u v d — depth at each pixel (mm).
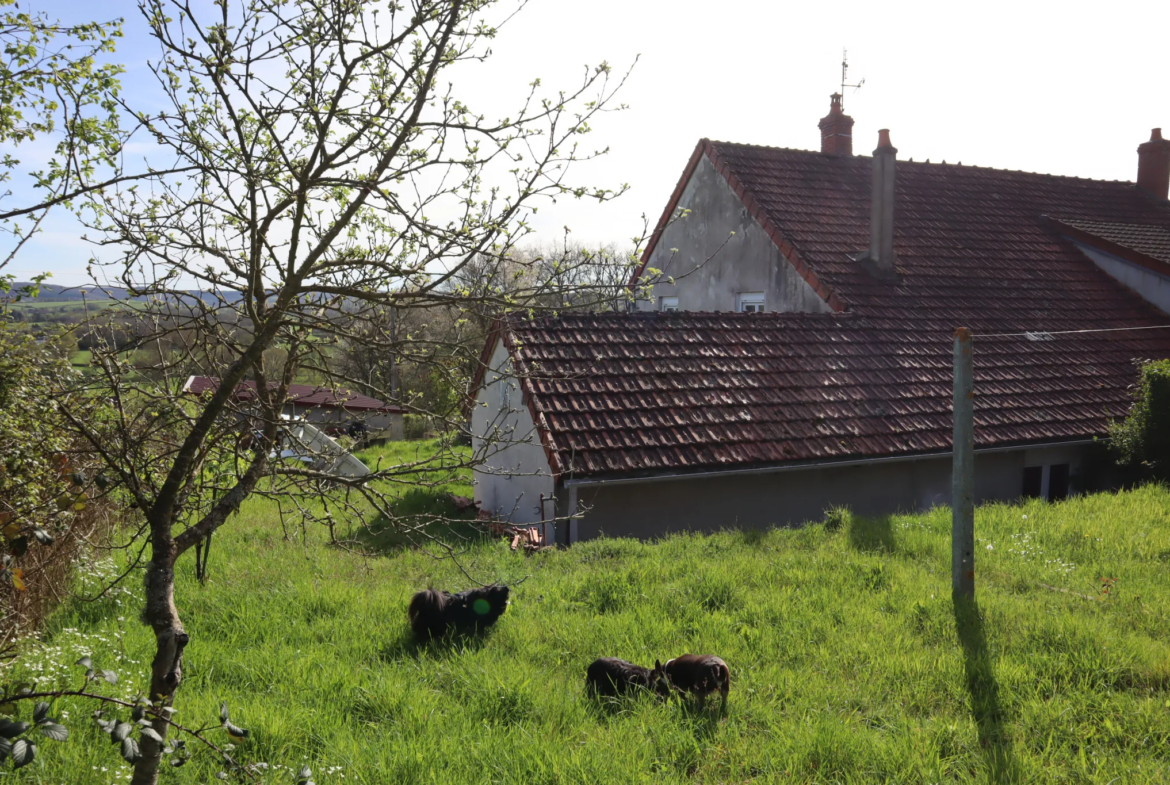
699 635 6699
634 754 4727
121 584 7836
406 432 30312
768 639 6547
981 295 17625
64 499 4211
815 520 13398
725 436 12789
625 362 13680
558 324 14016
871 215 18078
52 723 2615
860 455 13117
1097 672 5699
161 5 3318
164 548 3307
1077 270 19453
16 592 6074
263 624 7074
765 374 14211
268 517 13102
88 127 3479
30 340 4262
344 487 3973
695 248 20281
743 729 5156
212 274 3590
